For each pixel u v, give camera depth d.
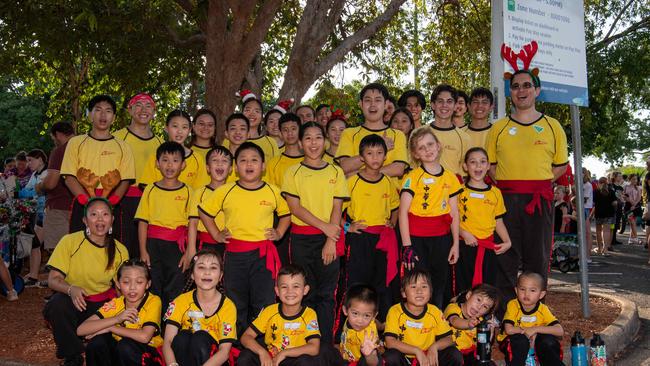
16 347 5.61
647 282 9.94
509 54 6.55
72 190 5.96
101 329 4.57
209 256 4.53
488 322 4.86
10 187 10.10
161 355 4.73
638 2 17.83
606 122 21.00
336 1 10.30
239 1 8.33
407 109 6.34
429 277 4.70
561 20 7.02
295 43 10.22
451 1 13.11
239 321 5.07
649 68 17.67
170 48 12.02
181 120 5.98
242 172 5.10
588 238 12.55
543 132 5.86
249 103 6.70
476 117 6.51
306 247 5.32
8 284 7.62
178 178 5.93
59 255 5.13
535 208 5.82
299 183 5.26
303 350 4.47
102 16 10.03
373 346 4.43
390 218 5.71
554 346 4.81
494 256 5.62
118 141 6.08
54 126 7.94
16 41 10.67
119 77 12.09
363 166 5.88
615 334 6.11
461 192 5.46
